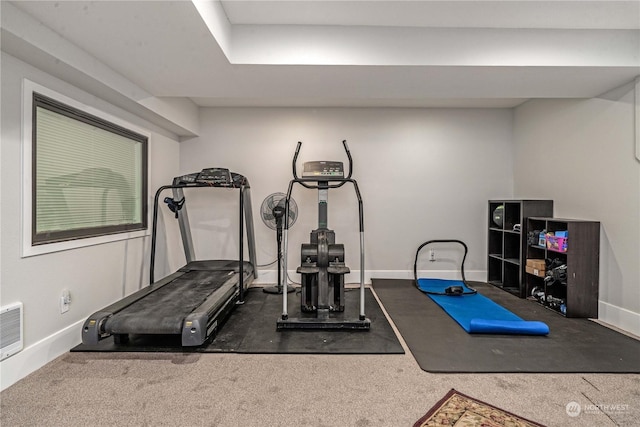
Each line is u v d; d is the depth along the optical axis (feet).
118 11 5.93
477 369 7.15
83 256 8.70
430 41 8.50
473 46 8.51
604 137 10.23
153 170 12.50
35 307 7.16
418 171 15.07
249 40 8.39
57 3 5.65
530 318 10.39
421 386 6.55
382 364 7.45
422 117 15.02
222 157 14.92
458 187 15.11
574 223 10.33
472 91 10.46
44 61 6.86
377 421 5.50
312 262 11.07
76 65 7.25
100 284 9.39
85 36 6.84
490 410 5.78
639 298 9.08
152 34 6.81
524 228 12.56
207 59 8.07
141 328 7.84
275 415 5.65
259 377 6.88
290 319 9.65
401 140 15.03
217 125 14.87
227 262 13.75
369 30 8.50
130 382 6.64
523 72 8.85
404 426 5.39
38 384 6.54
